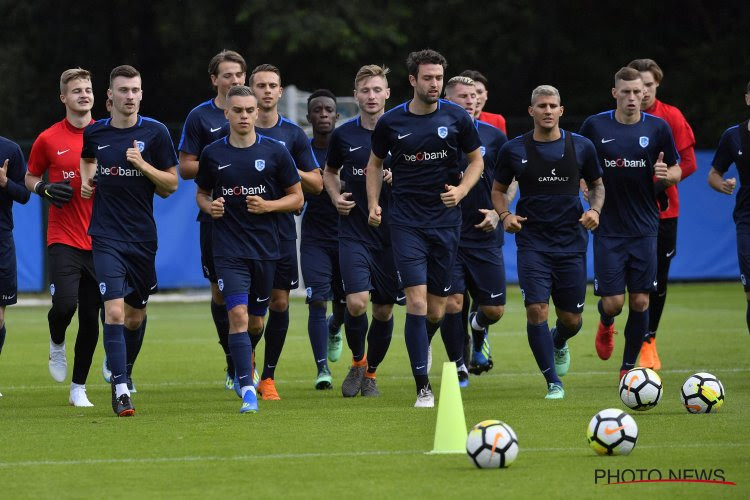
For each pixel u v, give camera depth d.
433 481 23.30
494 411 32.75
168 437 28.86
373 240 37.44
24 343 57.22
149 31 119.25
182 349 53.38
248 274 33.75
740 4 116.25
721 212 90.69
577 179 36.22
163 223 82.44
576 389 38.28
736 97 110.44
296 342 56.25
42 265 83.81
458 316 39.38
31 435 29.42
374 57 115.12
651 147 38.47
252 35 115.06
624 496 21.92
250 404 33.22
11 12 116.88
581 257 36.56
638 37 119.31
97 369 47.34
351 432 29.31
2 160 38.31
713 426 29.64
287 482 23.38
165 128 34.53
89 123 37.41
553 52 119.50
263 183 33.41
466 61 118.31
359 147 37.62
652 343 43.53
